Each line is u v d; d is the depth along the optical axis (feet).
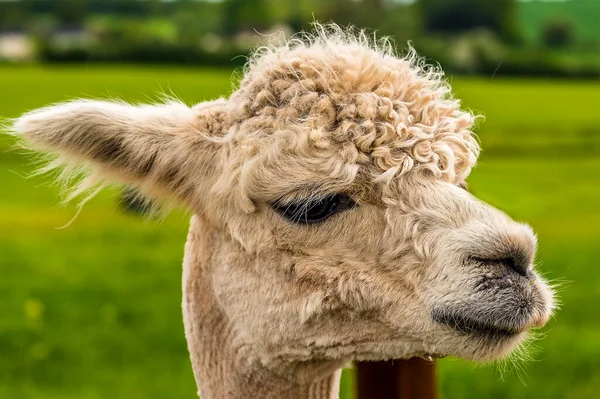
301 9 252.01
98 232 73.61
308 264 12.66
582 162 113.09
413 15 278.67
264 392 13.79
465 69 198.18
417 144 12.50
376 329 12.52
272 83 13.15
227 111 13.91
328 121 12.60
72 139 13.66
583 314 46.42
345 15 221.25
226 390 14.02
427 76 13.69
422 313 12.03
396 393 15.56
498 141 127.03
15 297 51.52
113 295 52.19
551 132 136.98
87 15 367.04
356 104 12.64
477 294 11.60
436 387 15.97
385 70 13.02
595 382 35.65
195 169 13.96
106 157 14.06
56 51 271.69
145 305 49.83
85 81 195.31
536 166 108.78
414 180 12.41
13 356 40.47
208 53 263.70
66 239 70.59
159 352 41.27
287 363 13.35
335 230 12.55
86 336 43.62
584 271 56.29
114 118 13.78
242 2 302.45
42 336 43.50
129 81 191.52
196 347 14.43
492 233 11.74
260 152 12.77
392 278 12.31
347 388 32.68
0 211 83.92
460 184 13.07
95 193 14.73
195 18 337.93
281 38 16.21
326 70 13.01
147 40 280.72
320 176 12.40
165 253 65.46
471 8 289.74
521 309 11.55
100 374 38.04
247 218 13.15
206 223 14.16
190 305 14.51
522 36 307.37
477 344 11.81
